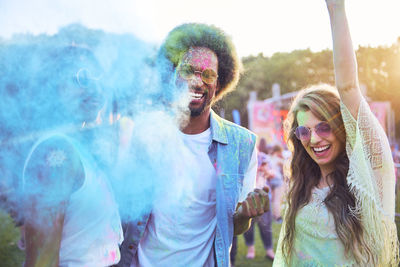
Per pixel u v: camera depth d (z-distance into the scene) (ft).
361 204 4.19
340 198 4.35
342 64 4.04
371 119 4.16
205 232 4.74
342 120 4.47
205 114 4.83
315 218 4.39
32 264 3.01
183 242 4.59
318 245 4.33
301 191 4.73
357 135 4.13
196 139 4.80
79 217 3.28
